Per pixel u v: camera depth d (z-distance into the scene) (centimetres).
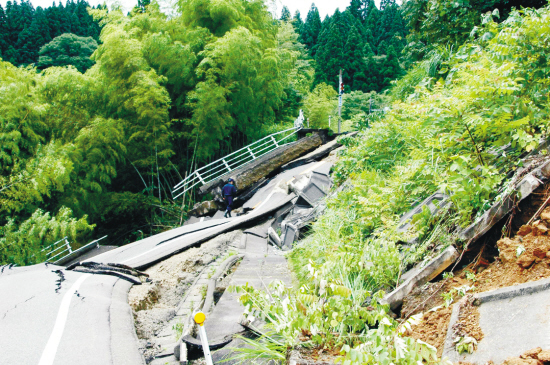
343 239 534
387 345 254
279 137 2458
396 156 762
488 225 322
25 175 1249
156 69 1947
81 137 1530
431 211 437
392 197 525
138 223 1819
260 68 2081
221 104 1842
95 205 1703
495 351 204
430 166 462
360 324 289
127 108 1734
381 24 7044
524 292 227
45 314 477
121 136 1697
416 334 271
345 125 3262
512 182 332
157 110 1730
